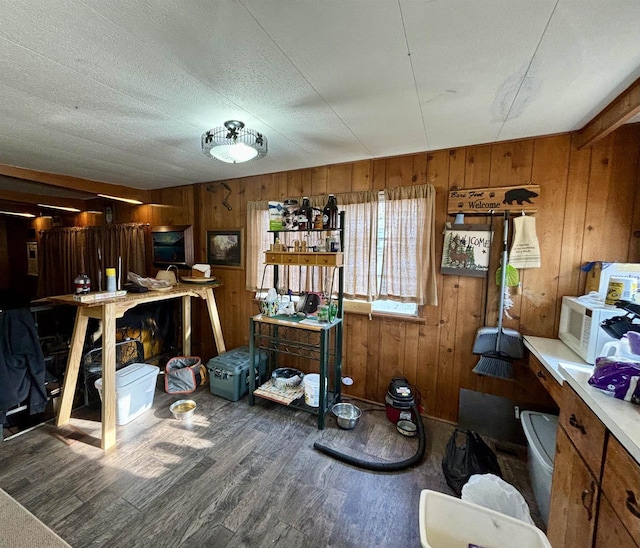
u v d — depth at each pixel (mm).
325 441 2172
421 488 1763
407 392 2367
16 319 2045
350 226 2666
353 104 1631
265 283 3135
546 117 1769
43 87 1475
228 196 3396
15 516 992
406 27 1058
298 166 2850
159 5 960
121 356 2924
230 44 1155
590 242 1954
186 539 1427
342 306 2568
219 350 3219
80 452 2002
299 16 1007
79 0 933
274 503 1640
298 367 3045
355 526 1518
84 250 4879
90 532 1447
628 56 1200
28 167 2947
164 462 1929
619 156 1872
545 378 1685
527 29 1064
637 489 817
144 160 2701
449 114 1739
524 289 2131
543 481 1560
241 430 2287
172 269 3818
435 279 2375
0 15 994
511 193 2111
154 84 1446
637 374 1027
